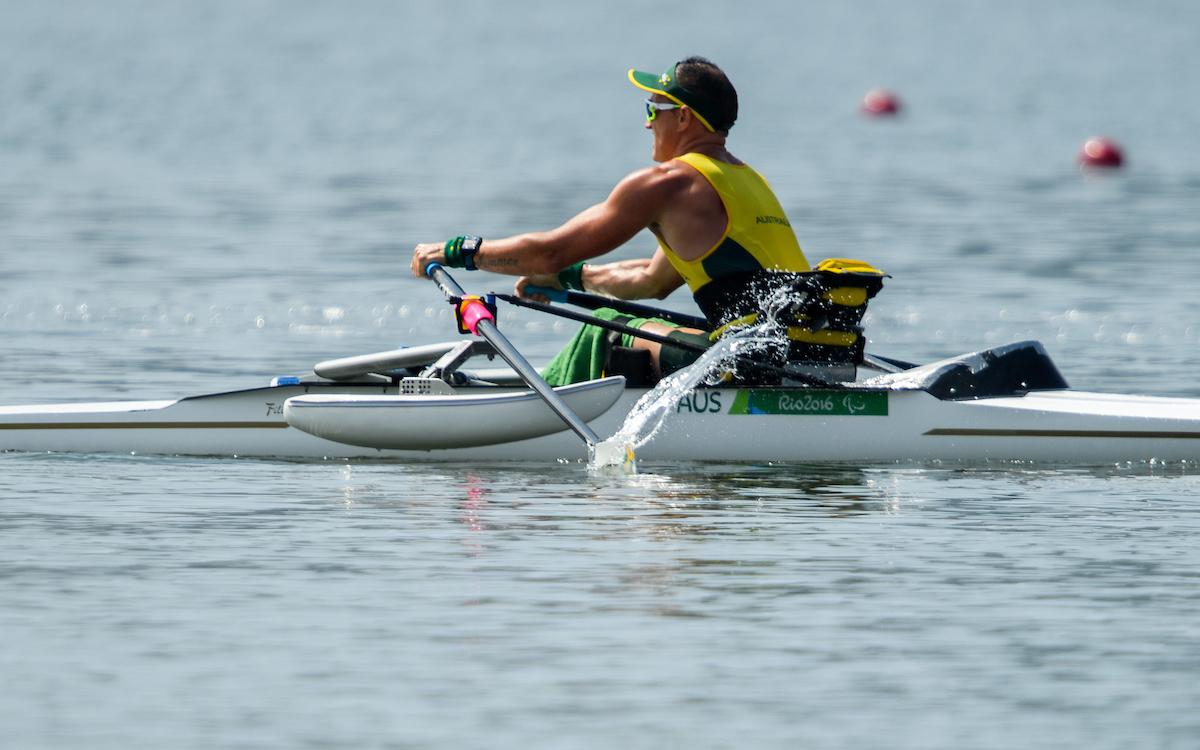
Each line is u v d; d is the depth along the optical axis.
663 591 17.12
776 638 15.40
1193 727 13.10
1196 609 16.55
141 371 37.41
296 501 22.34
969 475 25.08
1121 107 193.62
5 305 49.88
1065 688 14.03
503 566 18.23
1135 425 26.45
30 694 13.72
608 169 114.06
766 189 26.73
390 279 57.91
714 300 26.27
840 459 26.31
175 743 12.64
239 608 16.33
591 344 27.22
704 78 26.42
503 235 72.88
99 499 22.41
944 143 141.12
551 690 13.90
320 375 27.58
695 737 12.84
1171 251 66.94
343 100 193.12
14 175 103.19
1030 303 51.94
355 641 15.21
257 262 62.59
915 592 17.16
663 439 26.14
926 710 13.48
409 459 26.38
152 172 108.38
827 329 26.45
